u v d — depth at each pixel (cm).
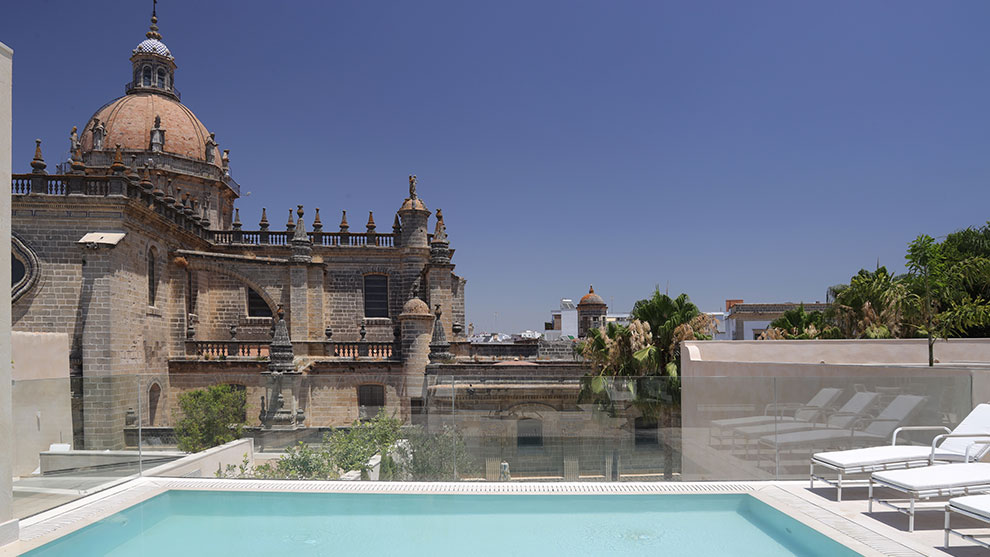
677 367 2320
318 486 1044
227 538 848
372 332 4169
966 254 3206
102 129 4453
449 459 1216
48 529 834
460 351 3947
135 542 836
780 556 757
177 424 1241
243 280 3828
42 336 2378
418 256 4241
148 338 3203
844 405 1101
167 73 5047
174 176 4525
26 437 1034
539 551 781
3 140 743
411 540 830
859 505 866
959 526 762
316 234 4200
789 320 2900
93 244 2764
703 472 1195
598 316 5247
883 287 2431
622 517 905
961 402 1059
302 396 1290
